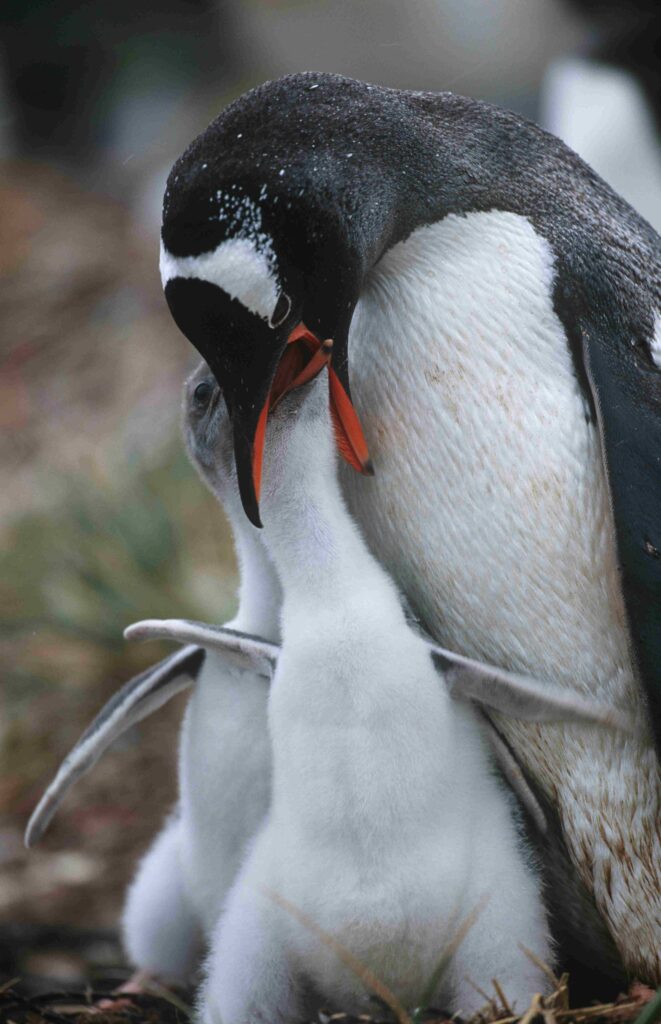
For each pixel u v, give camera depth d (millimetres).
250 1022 6324
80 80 26781
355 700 5949
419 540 6375
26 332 20422
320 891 6090
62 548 13766
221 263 5762
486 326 6156
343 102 6074
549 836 6766
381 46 21531
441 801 6027
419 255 6184
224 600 12711
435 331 6172
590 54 15422
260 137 5867
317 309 5953
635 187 15133
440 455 6219
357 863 6043
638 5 15039
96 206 24250
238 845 6734
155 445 15969
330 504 6164
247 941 6262
